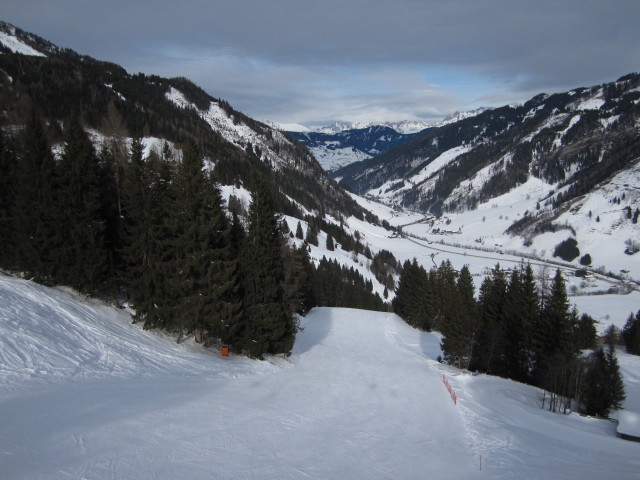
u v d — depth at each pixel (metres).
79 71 150.00
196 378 24.06
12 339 19.67
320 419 20.72
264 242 31.08
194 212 27.48
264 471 13.72
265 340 31.34
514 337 43.59
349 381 30.05
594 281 158.88
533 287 43.50
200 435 15.89
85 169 26.70
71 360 20.64
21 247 25.97
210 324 28.14
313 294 72.12
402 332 60.69
